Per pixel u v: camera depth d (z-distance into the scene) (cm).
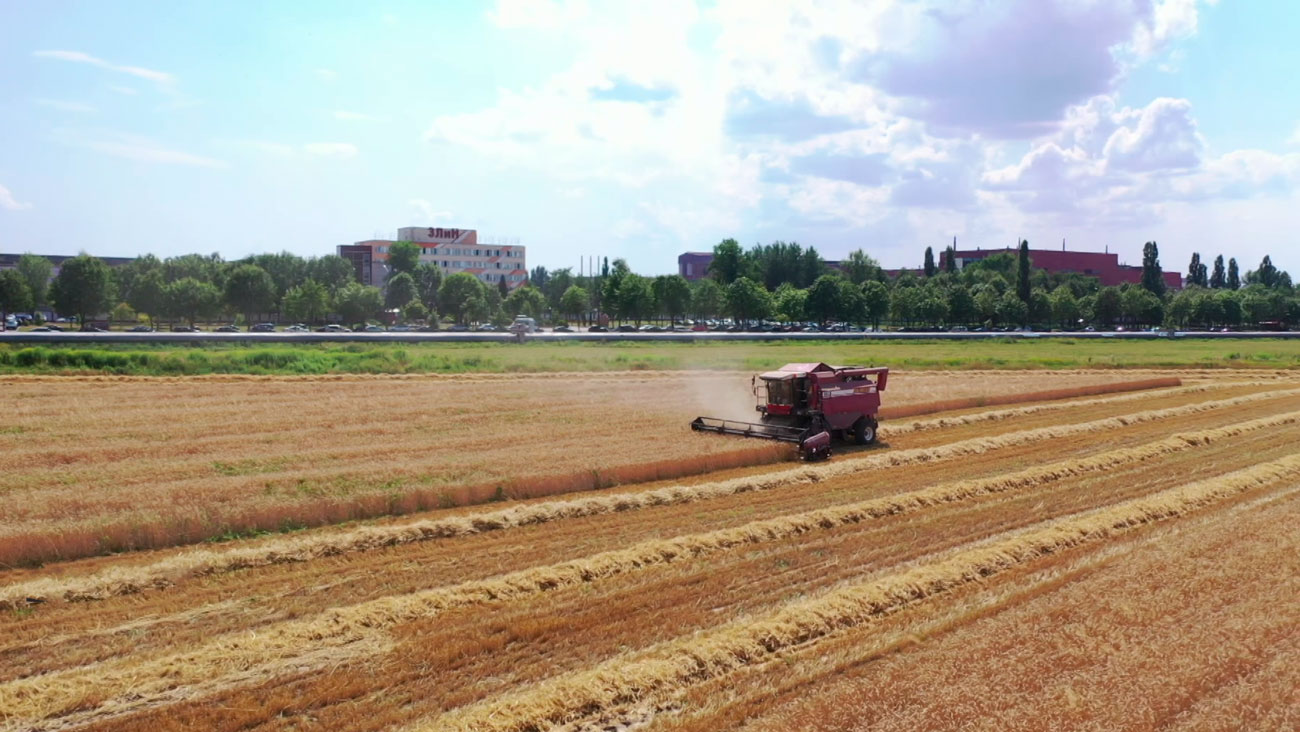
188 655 1285
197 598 1557
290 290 13225
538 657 1312
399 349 6306
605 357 6788
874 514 2172
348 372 5250
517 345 8325
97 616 1470
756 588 1616
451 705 1169
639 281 13012
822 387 3184
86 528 1859
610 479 2512
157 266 13100
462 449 2870
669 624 1432
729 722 1098
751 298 13575
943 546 1895
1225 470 2778
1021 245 15312
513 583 1598
